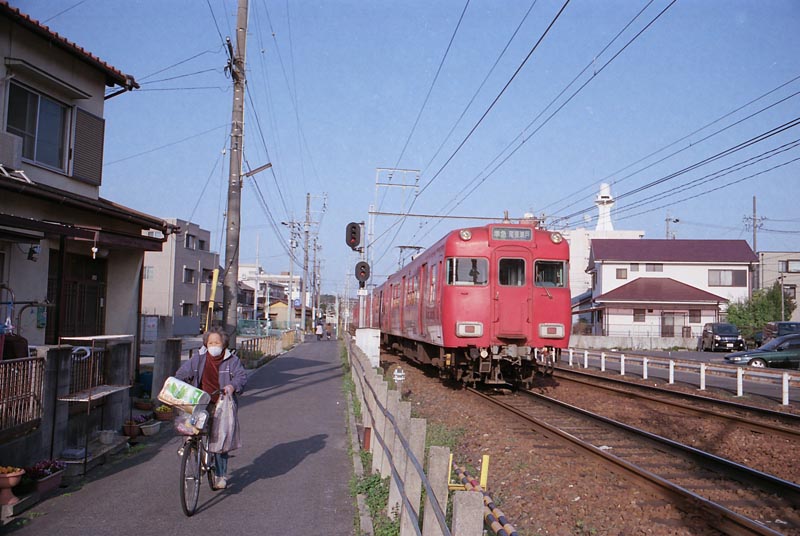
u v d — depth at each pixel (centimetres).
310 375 1788
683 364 1788
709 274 4491
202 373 605
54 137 1074
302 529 526
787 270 5084
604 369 2238
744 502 634
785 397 1388
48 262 1020
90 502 583
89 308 1174
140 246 986
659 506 612
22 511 551
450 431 980
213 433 595
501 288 1375
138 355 1215
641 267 4538
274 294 8425
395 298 2395
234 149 1392
